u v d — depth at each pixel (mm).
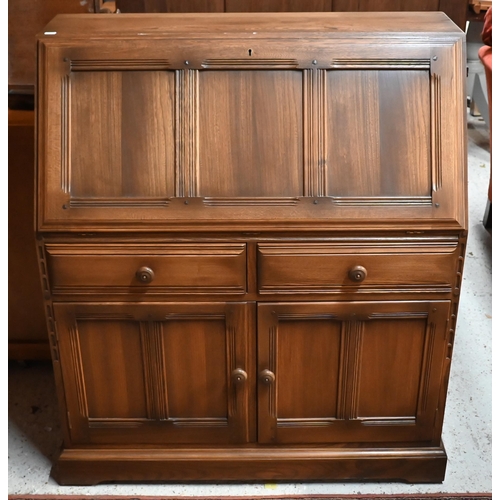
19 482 1674
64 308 1460
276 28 1434
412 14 1558
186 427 1591
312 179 1387
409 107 1388
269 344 1496
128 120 1389
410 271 1430
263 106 1389
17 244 1885
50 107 1379
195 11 1892
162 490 1648
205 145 1392
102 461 1617
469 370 2107
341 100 1387
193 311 1462
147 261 1415
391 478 1660
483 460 1741
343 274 1429
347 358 1513
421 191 1393
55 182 1383
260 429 1591
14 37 1775
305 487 1657
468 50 3875
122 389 1554
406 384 1552
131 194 1396
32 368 2145
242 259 1419
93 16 1560
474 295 2521
